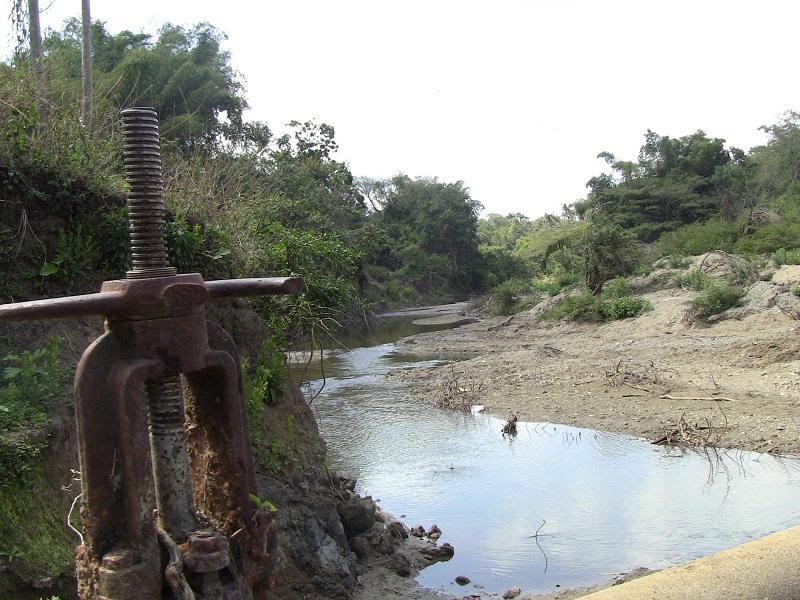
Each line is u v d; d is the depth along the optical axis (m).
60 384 5.86
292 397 7.88
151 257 2.30
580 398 16.45
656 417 14.38
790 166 53.50
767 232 39.00
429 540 8.48
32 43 10.92
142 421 2.13
